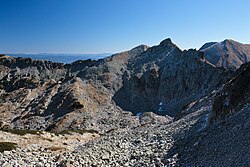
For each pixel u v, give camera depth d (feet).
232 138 96.73
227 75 509.35
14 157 116.37
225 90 149.28
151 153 120.26
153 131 183.42
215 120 139.03
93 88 628.28
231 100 140.36
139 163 108.06
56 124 444.96
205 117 154.20
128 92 651.25
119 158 120.47
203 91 531.09
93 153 128.77
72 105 514.27
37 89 641.81
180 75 599.98
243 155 80.84
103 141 171.01
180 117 230.27
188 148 111.86
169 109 546.26
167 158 109.70
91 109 525.34
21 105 574.56
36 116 501.15
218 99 146.20
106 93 637.71
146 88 622.95
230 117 120.78
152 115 462.60
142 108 597.11
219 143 99.09
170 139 143.33
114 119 469.98
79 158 116.57
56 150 155.12
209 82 540.93
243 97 136.46
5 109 561.02
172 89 595.06
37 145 163.02
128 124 436.35
